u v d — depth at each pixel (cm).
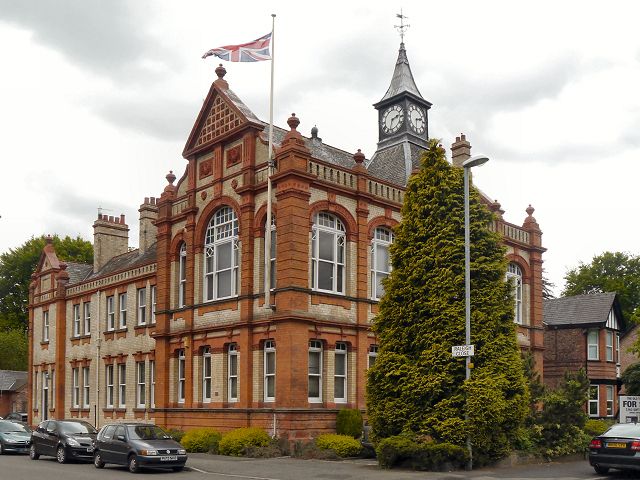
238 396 2806
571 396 2531
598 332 4550
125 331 3941
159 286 3303
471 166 2216
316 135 3497
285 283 2662
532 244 3862
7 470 2230
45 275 4791
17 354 6812
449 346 2255
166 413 3170
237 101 3069
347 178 2941
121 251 4862
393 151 3791
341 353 2855
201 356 3050
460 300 2305
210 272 3097
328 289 2839
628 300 6488
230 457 2520
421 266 2359
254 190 2883
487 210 2445
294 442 2545
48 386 4584
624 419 2934
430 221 2381
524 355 2639
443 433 2175
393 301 2408
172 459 2152
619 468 2016
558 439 2466
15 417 5491
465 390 2195
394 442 2128
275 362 2670
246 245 2862
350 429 2641
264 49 2842
